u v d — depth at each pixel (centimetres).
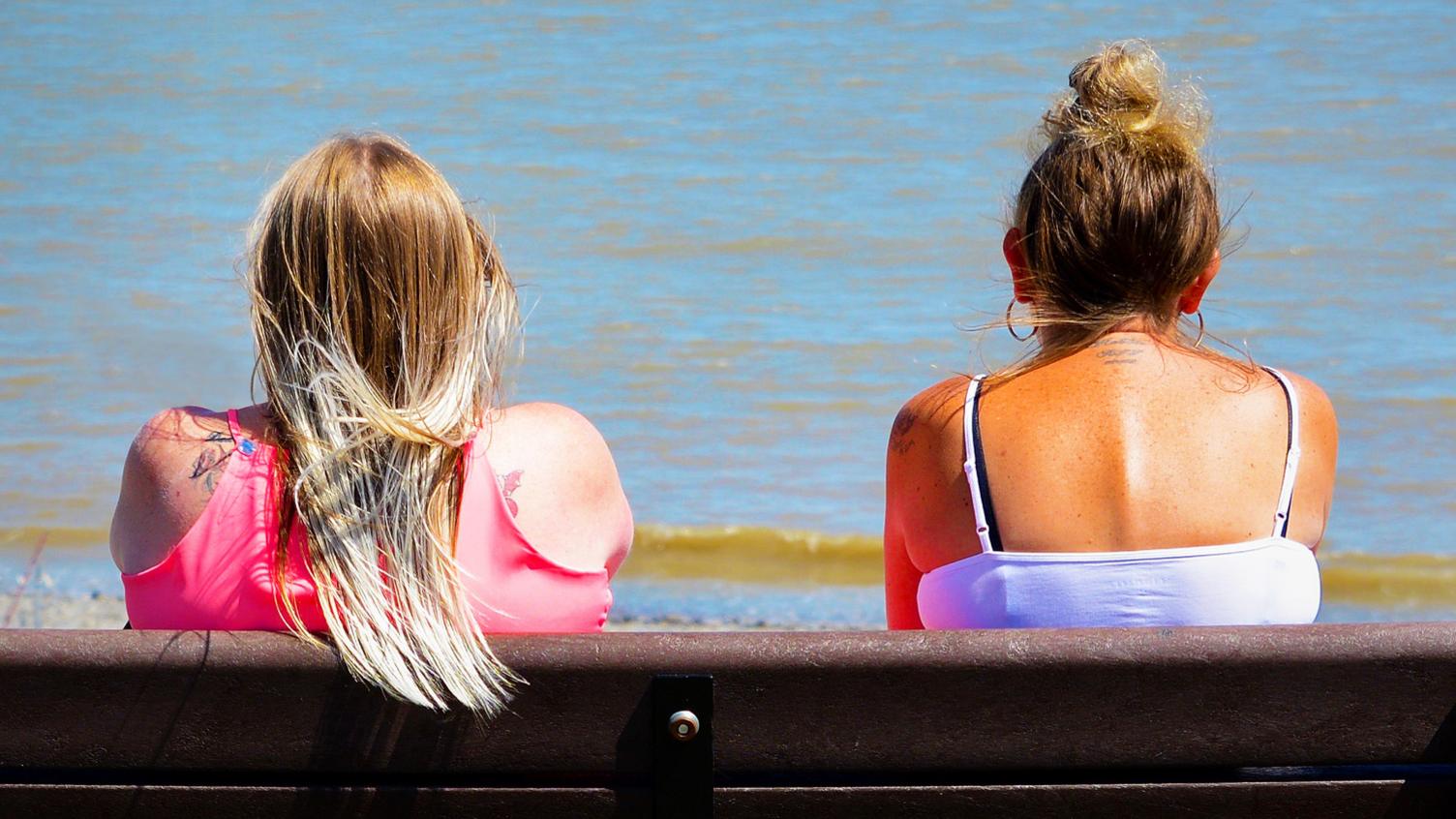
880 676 690
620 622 2083
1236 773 718
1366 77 5253
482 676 693
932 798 699
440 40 6350
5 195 4491
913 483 883
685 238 3972
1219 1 6222
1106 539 830
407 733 702
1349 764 696
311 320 780
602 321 3344
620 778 705
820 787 700
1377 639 683
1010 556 835
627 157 4797
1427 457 2598
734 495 2552
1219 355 898
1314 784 692
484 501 775
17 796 701
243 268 1062
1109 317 890
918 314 3419
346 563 735
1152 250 887
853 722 693
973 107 5244
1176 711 689
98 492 2559
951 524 862
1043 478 840
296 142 5200
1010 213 1034
